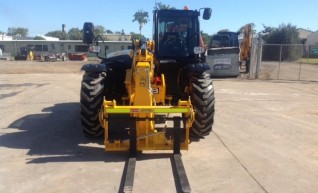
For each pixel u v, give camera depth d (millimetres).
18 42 60781
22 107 10172
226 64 19828
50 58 47500
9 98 11969
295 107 10578
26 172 5141
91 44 6723
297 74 23484
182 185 4633
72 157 5750
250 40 21281
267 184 4809
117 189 4605
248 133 7379
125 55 7492
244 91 14258
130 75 6219
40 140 6695
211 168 5336
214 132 7391
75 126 7773
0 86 15484
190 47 7559
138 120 5578
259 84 17031
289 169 5352
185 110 5539
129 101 6141
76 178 4934
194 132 6570
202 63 6996
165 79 7176
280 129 7762
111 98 7035
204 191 4574
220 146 6414
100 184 4746
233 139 6898
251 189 4648
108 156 5789
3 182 4812
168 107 5531
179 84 7160
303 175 5133
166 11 7477
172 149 5754
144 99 5688
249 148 6336
